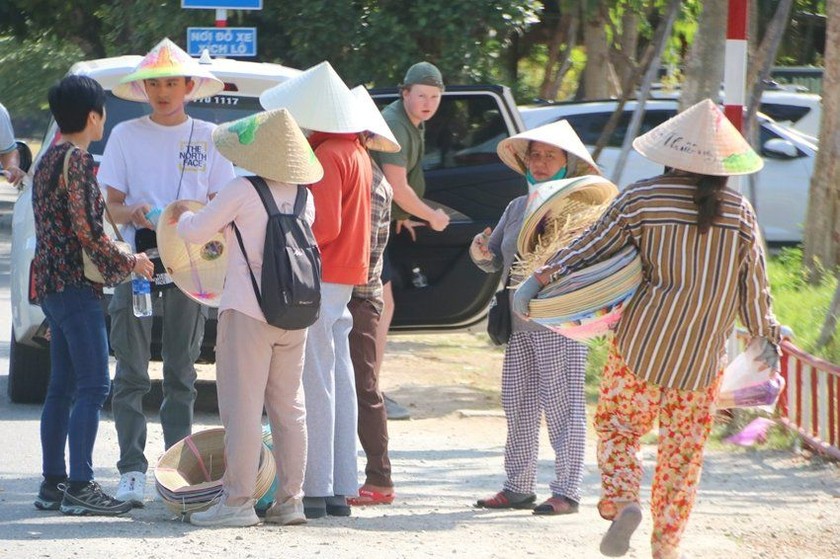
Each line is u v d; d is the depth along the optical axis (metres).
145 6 46.00
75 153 15.51
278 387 15.89
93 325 15.96
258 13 43.47
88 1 60.47
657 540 14.16
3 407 23.78
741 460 21.69
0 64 118.56
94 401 16.09
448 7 42.34
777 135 43.41
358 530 16.22
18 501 17.05
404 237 25.11
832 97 33.31
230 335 15.41
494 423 25.53
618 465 14.02
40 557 14.05
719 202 13.34
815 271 32.75
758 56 29.39
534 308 13.92
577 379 17.78
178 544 14.84
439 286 25.27
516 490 18.12
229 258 15.59
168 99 17.38
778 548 16.06
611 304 13.64
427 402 27.48
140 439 17.22
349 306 18.00
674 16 29.98
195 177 17.53
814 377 21.83
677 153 13.36
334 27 42.38
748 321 13.94
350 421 17.19
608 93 52.59
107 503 16.31
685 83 28.41
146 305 16.64
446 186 25.31
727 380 14.63
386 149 18.20
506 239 18.03
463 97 25.70
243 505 15.96
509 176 25.44
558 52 60.41
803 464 21.36
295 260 15.20
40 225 15.88
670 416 13.92
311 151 15.62
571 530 16.83
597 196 16.98
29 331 22.33
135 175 17.41
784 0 27.84
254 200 15.28
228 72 23.05
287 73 23.53
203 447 17.17
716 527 17.08
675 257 13.42
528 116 42.00
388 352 34.19
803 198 43.00
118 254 15.64
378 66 42.69
